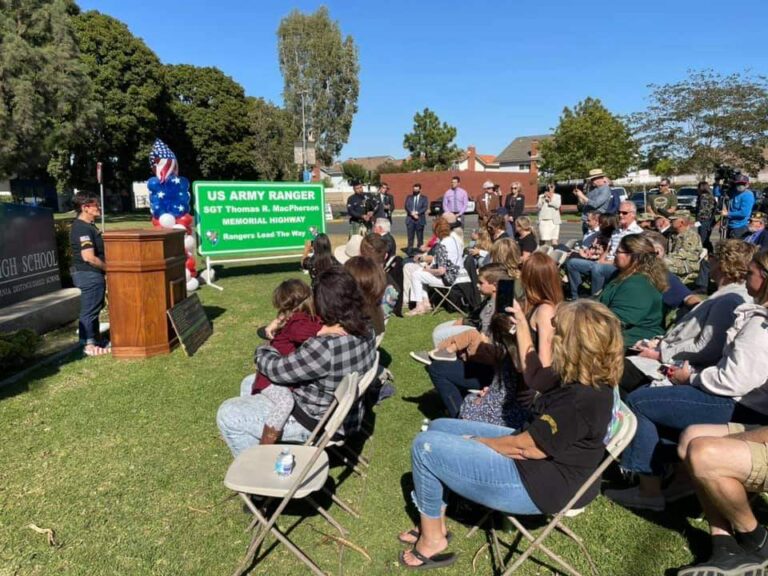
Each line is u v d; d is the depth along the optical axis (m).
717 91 23.67
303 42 45.66
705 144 23.92
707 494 2.38
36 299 7.25
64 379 5.08
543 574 2.61
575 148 31.09
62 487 3.32
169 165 9.83
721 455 2.30
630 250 4.32
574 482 2.32
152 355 5.73
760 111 22.97
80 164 33.28
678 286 4.93
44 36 25.78
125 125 32.00
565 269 8.48
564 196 36.34
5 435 3.97
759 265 2.82
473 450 2.42
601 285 7.27
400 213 33.84
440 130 50.44
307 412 3.00
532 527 2.96
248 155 40.22
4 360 5.20
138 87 32.59
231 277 11.12
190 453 3.74
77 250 5.73
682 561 2.67
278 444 3.04
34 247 7.41
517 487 2.33
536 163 40.31
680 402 2.94
